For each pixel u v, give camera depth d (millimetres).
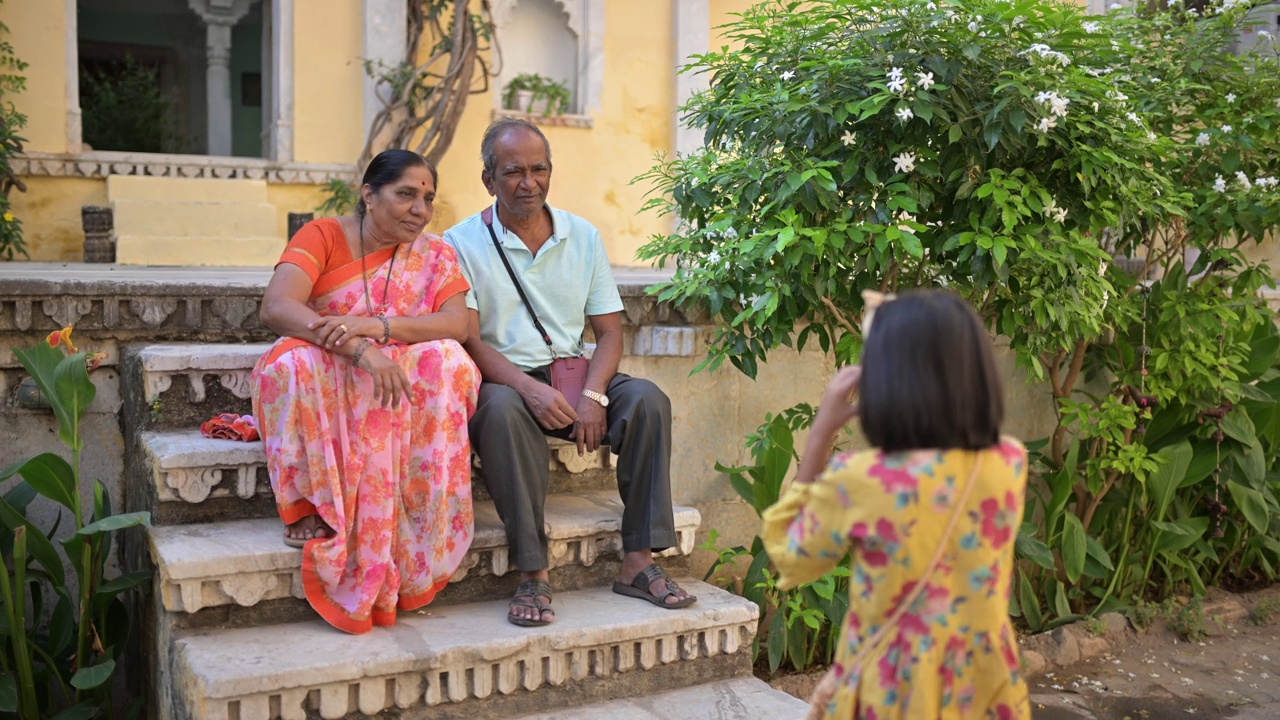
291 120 9195
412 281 3201
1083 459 4797
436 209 9633
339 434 2965
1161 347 4602
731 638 3248
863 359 1873
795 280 3586
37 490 3166
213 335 3789
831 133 3488
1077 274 3639
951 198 3730
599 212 10195
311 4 9156
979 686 1854
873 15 3594
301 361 2938
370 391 2982
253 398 3072
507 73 10000
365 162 9234
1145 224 4426
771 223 3641
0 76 8188
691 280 3812
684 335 4133
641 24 10219
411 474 3061
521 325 3473
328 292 3150
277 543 2992
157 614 3084
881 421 1812
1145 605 4566
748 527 4395
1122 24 4457
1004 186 3436
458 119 9320
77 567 3162
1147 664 4277
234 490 3229
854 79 3529
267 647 2781
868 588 1844
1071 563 4375
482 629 2977
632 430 3236
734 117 3744
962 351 1797
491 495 3131
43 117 8430
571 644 2977
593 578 3408
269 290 3041
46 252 8523
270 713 2633
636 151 10297
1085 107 3635
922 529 1795
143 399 3430
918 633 1809
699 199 3889
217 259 8273
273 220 8797
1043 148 3682
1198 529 4609
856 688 1847
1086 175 3543
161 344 3680
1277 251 5727
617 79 10164
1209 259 4602
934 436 1793
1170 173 4543
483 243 3482
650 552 3320
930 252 3775
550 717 2943
